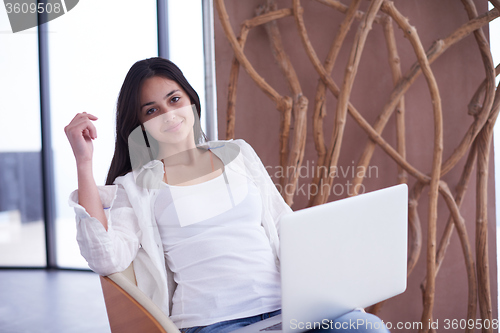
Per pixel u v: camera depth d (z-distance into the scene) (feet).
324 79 6.31
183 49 9.22
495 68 6.16
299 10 6.29
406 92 6.59
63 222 12.33
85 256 3.77
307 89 6.79
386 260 3.55
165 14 9.39
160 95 4.51
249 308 3.95
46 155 12.16
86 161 3.99
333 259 3.18
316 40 6.72
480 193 6.17
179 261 4.25
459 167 6.56
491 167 6.45
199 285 4.09
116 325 3.78
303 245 3.00
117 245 3.93
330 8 6.65
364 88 6.68
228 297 3.97
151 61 4.60
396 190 3.56
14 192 12.42
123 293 3.55
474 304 6.34
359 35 5.90
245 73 6.88
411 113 6.61
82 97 11.35
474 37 6.36
